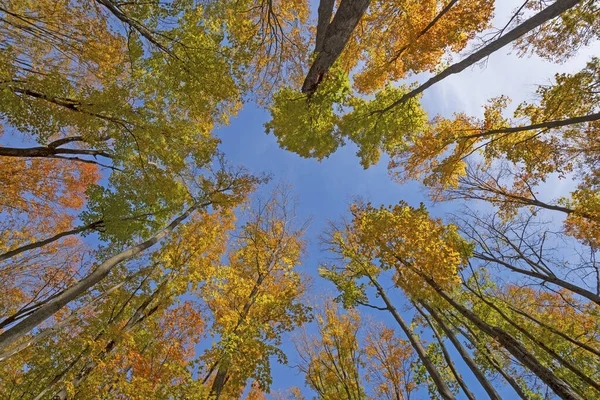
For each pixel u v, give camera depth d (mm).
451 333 7906
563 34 6504
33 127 5000
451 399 6562
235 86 6609
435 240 5848
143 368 6750
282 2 9789
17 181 9039
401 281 6031
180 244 9805
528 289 8828
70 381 6469
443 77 6645
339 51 8492
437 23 7117
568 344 6930
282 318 8703
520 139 8156
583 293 5988
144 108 6359
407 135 9102
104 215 7164
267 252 11031
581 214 7168
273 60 9242
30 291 9203
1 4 5711
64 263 9188
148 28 6004
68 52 6699
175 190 7844
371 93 9852
